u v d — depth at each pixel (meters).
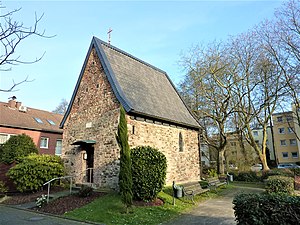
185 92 25.89
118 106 13.86
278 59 21.69
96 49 15.92
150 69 20.25
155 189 10.88
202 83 24.38
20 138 16.97
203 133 26.91
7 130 23.16
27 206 11.59
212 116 24.75
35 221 8.96
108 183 13.20
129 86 15.21
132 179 10.73
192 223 8.45
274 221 5.78
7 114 24.59
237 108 24.20
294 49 20.64
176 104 19.84
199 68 24.36
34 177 14.20
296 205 5.73
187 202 11.48
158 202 10.90
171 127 16.80
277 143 46.44
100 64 15.66
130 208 9.72
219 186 17.05
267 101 22.83
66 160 16.38
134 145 13.30
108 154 13.66
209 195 13.63
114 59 16.23
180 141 17.70
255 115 23.64
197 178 18.97
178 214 9.65
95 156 14.31
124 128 10.19
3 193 14.96
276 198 5.97
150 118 14.77
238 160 34.66
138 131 13.81
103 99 14.86
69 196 12.37
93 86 15.78
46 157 15.46
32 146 17.30
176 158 16.72
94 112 15.25
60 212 10.08
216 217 9.16
